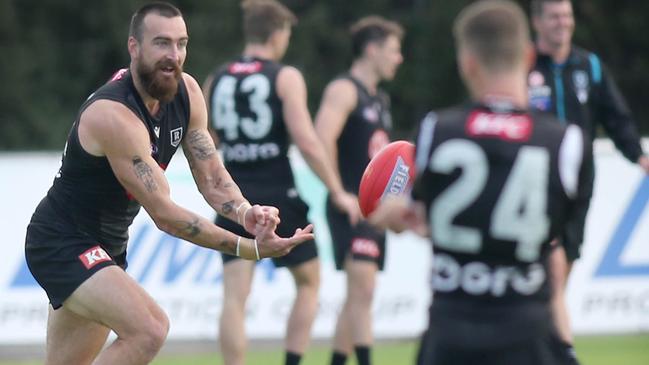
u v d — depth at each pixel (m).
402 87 76.62
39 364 36.19
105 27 76.31
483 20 15.89
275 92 28.11
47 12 75.62
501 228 15.57
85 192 20.70
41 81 74.88
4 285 38.16
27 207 38.53
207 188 21.83
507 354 15.74
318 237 38.53
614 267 40.59
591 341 39.38
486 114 15.79
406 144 19.72
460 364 15.84
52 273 20.72
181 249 38.69
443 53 76.50
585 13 75.94
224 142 28.69
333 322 38.69
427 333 16.16
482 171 15.59
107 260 20.61
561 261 25.23
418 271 39.50
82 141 20.20
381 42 30.25
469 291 15.77
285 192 28.27
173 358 36.66
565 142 15.77
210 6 76.31
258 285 38.50
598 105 29.22
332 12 78.81
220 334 27.64
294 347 28.59
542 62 28.64
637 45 76.38
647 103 76.88
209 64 74.75
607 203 40.78
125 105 20.09
